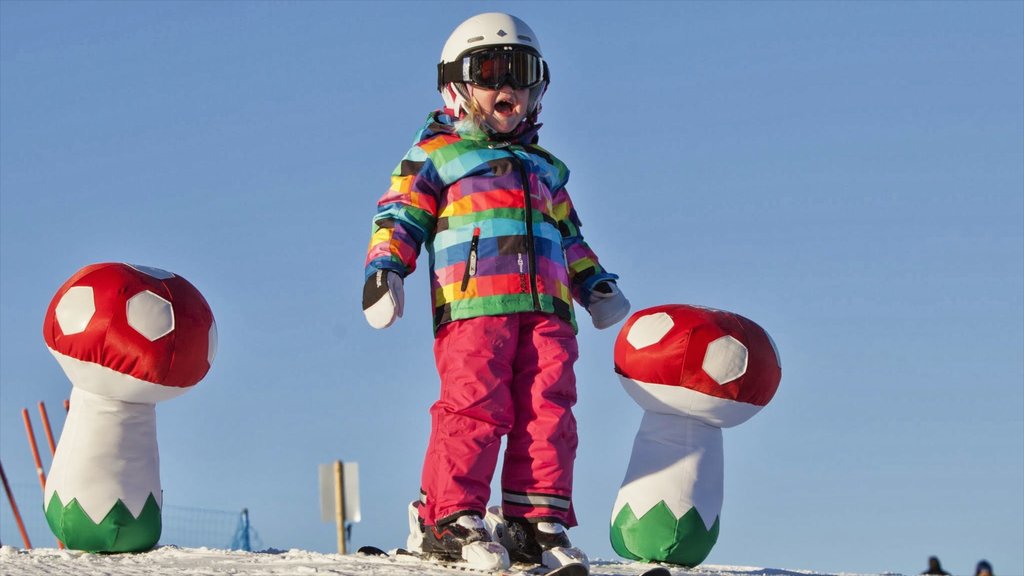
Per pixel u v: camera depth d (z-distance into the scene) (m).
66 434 6.90
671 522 6.84
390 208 6.17
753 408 6.96
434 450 5.95
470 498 5.87
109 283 6.79
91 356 6.70
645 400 6.95
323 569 5.70
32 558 6.37
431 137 6.27
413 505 6.64
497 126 6.28
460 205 6.09
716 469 6.99
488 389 5.90
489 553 5.68
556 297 6.10
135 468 6.86
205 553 6.62
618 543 7.00
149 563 6.08
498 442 5.94
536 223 6.11
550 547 5.92
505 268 5.99
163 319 6.77
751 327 7.01
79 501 6.73
